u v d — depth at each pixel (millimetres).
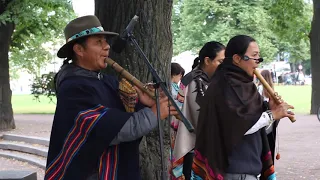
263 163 3279
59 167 2609
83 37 2754
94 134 2510
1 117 13266
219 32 30844
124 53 4340
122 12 4414
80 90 2633
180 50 32969
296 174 7512
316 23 17609
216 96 3102
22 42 16844
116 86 2873
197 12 31797
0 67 13469
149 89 2764
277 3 19828
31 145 10555
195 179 3256
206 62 4035
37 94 18656
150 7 4414
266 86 3160
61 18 15977
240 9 30625
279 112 3078
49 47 22859
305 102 25500
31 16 13141
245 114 3006
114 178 2660
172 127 4070
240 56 3160
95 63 2783
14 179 4246
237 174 3068
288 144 10625
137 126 2559
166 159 4352
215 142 3088
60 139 2617
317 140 11164
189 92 3930
